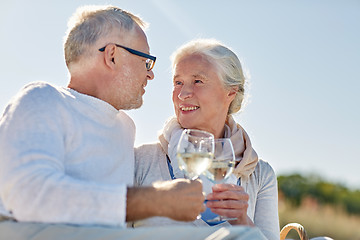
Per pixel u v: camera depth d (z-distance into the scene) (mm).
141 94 2725
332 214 12625
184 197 2027
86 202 1896
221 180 2424
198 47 3199
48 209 1870
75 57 2551
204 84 3129
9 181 1887
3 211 2029
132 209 1966
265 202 3236
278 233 3184
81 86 2545
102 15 2596
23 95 2152
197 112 3117
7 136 1994
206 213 2701
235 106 3383
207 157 2320
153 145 3154
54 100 2215
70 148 2232
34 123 2051
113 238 1881
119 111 2703
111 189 1941
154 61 2748
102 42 2557
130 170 2555
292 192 13000
